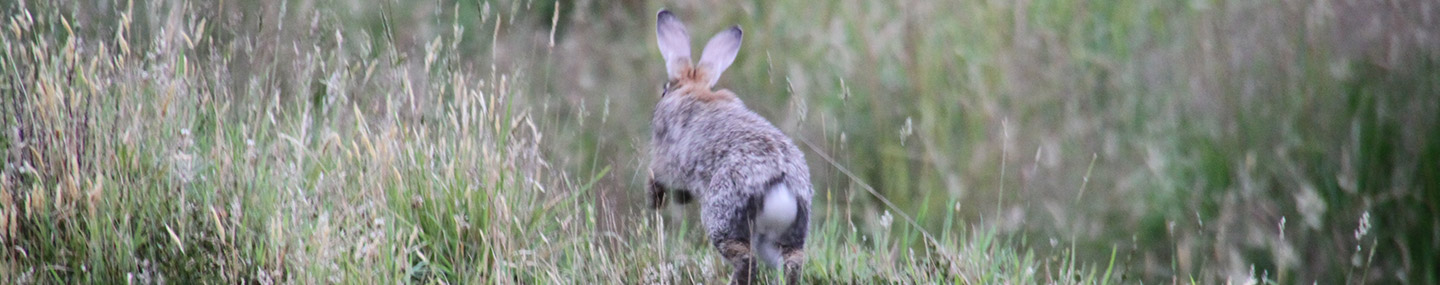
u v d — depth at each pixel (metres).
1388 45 9.91
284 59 9.83
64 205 6.92
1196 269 9.66
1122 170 10.25
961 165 10.67
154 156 7.30
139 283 6.67
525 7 13.53
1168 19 11.12
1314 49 10.18
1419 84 9.70
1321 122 9.95
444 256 7.60
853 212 10.49
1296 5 10.34
